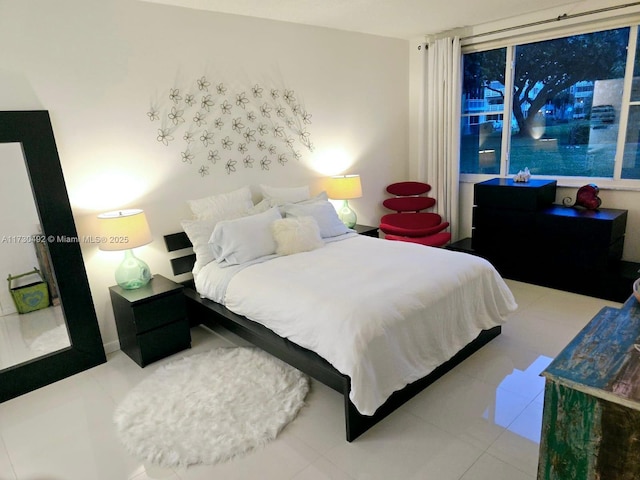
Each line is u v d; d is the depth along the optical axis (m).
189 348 3.15
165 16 3.11
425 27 4.27
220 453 2.03
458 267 2.70
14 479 1.97
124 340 3.06
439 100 4.68
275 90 3.81
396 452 2.01
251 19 3.56
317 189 4.34
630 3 3.38
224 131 3.54
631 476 1.13
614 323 1.45
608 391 1.09
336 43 4.22
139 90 3.06
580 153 4.08
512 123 4.51
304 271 2.78
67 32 2.71
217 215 3.40
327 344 2.14
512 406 2.30
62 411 2.48
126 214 2.99
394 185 4.97
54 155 2.71
